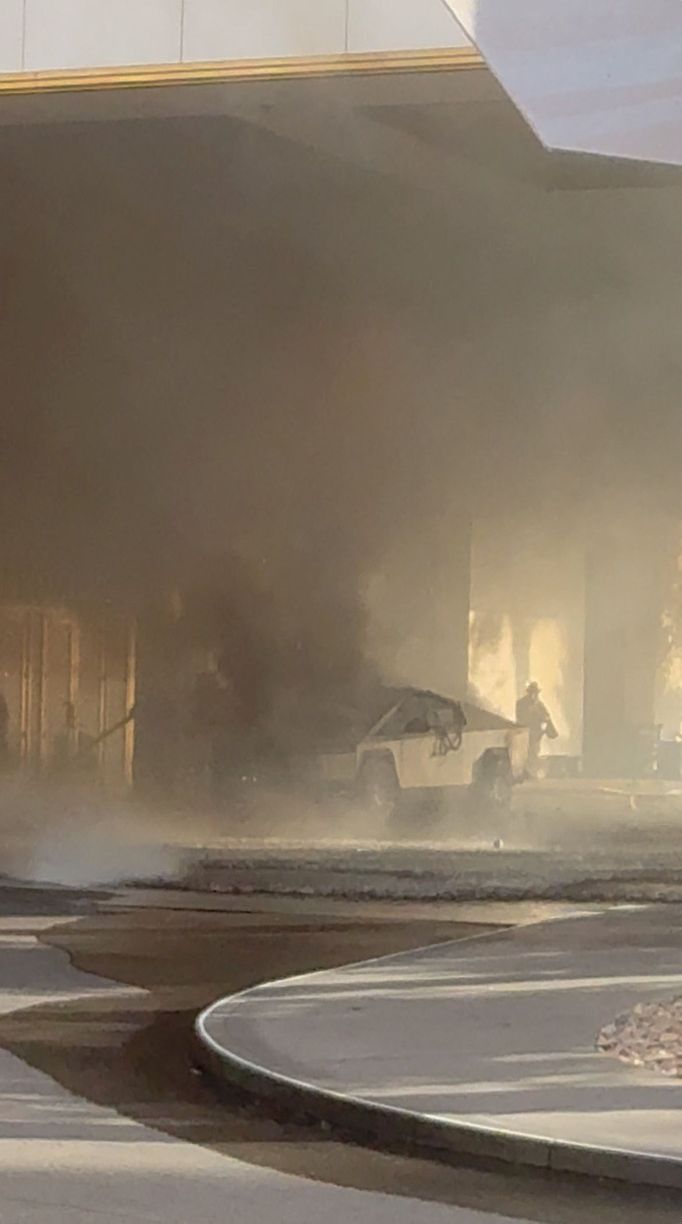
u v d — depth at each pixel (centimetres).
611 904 1791
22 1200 686
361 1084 856
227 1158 764
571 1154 729
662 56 934
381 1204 689
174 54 1817
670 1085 858
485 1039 985
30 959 1373
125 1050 1017
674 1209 687
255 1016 1056
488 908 1742
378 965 1286
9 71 1858
